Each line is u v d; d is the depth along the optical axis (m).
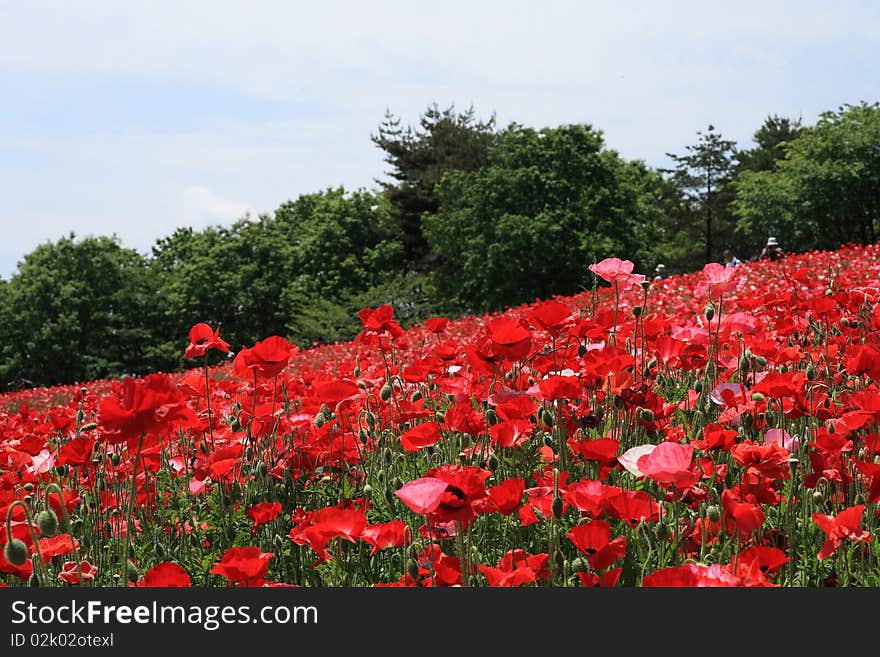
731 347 3.88
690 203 69.25
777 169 71.12
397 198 56.66
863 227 49.00
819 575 2.47
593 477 2.95
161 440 3.16
